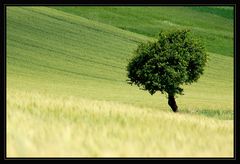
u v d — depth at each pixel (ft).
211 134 142.31
